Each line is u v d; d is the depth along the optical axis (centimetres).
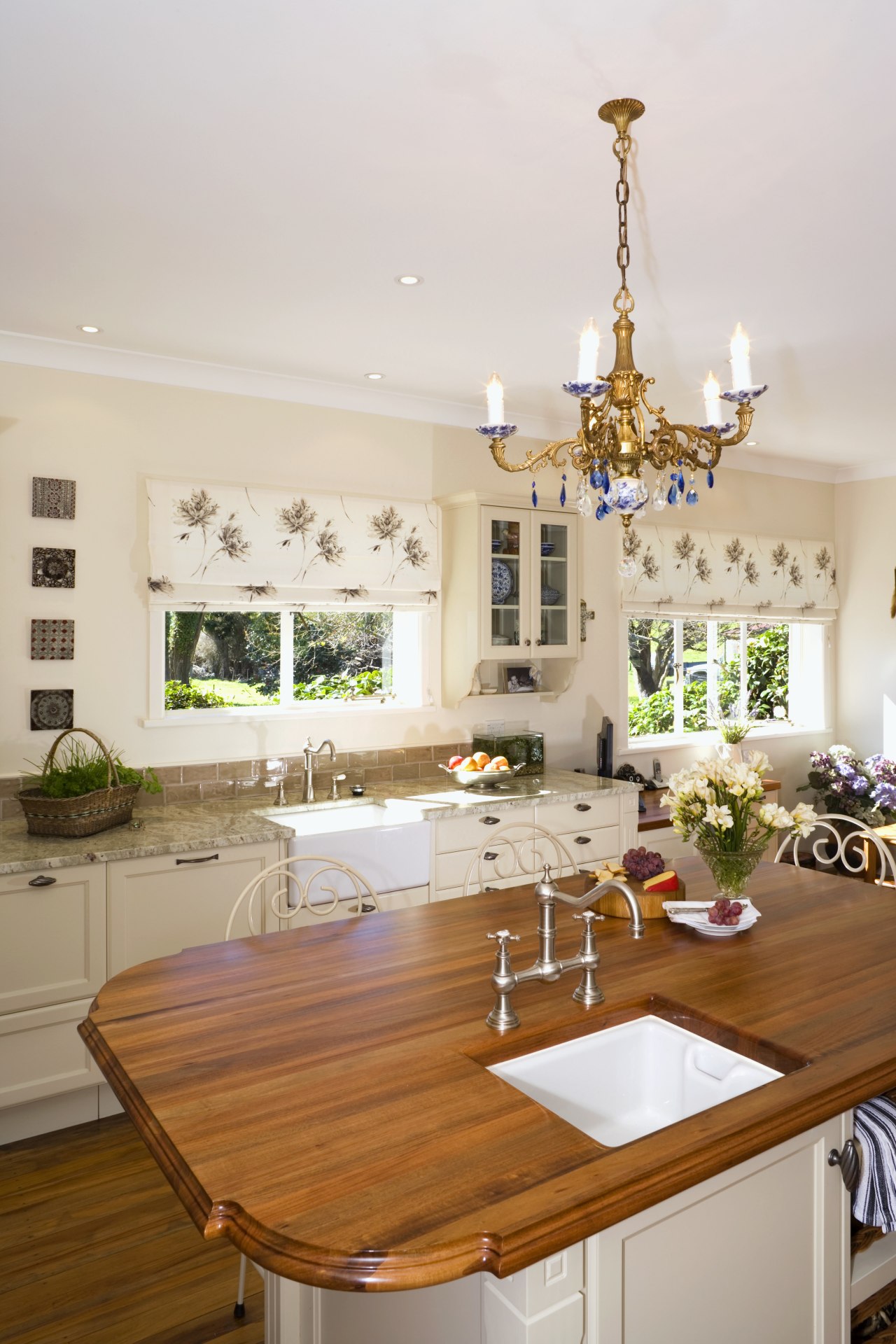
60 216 252
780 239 268
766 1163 150
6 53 181
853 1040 174
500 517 439
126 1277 236
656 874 267
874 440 544
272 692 422
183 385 384
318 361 382
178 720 385
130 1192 273
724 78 190
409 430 446
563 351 368
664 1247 135
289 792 412
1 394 347
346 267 286
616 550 532
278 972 213
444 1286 140
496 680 477
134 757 376
